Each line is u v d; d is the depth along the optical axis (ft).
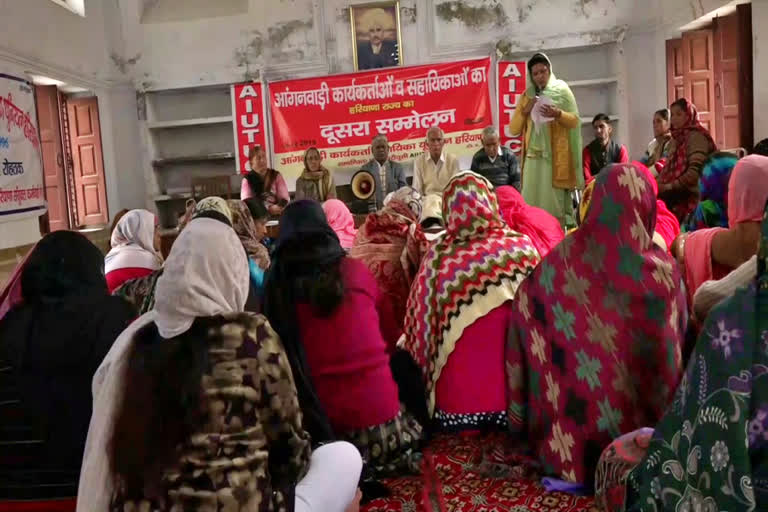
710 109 22.27
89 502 4.63
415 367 8.36
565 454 7.01
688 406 4.38
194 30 26.18
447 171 21.42
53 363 5.81
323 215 7.75
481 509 6.69
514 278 7.92
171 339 4.67
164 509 4.49
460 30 25.31
